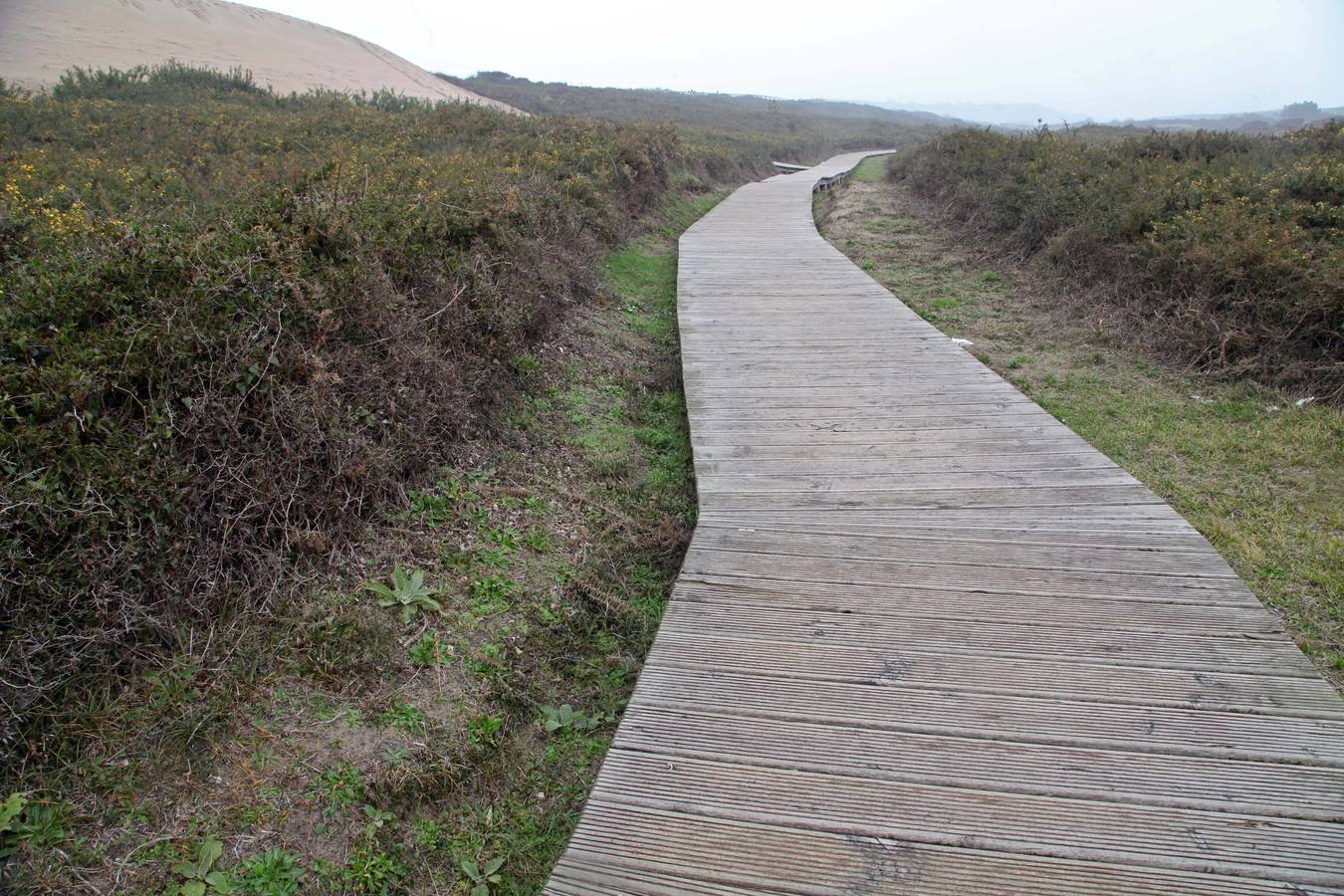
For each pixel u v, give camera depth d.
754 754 2.21
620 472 4.59
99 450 2.60
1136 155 11.20
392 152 9.45
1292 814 1.99
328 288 3.75
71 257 3.34
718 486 3.93
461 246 5.65
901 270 9.61
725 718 2.35
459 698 2.84
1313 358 5.34
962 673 2.52
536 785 2.61
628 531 4.02
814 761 2.18
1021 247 9.06
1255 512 3.88
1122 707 2.37
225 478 2.93
